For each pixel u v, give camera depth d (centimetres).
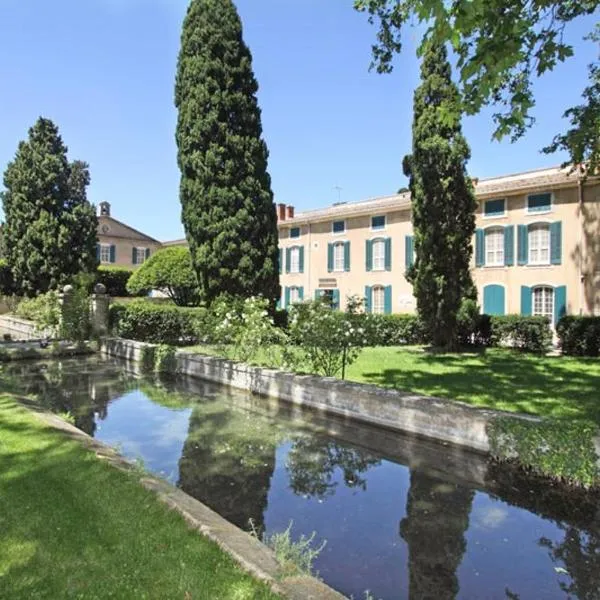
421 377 1034
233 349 1217
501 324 1678
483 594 339
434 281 1503
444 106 535
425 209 1502
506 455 584
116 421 798
